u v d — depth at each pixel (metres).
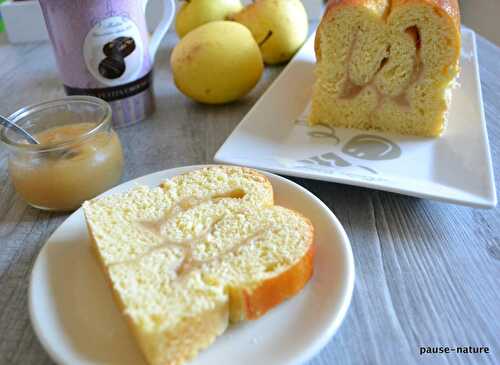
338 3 0.29
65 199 0.24
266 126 0.30
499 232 0.23
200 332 0.17
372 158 0.28
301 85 0.36
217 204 0.22
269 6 0.40
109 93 0.31
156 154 0.30
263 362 0.16
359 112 0.31
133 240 0.20
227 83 0.34
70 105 0.27
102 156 0.25
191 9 0.41
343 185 0.26
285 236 0.20
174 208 0.22
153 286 0.18
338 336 0.18
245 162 0.26
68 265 0.20
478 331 0.18
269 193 0.23
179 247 0.20
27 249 0.23
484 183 0.24
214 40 0.33
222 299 0.17
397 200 0.25
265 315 0.18
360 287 0.20
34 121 0.27
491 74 0.40
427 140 0.30
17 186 0.24
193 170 0.25
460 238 0.23
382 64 0.30
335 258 0.20
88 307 0.18
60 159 0.24
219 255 0.19
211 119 0.34
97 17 0.28
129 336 0.17
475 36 0.45
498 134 0.31
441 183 0.25
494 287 0.20
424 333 0.18
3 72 0.44
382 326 0.19
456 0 0.32
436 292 0.20
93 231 0.20
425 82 0.29
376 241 0.23
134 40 0.30
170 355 0.16
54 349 0.16
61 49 0.29
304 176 0.25
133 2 0.29
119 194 0.23
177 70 0.34
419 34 0.28
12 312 0.20
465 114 0.31
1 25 0.55
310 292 0.19
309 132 0.31
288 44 0.41
